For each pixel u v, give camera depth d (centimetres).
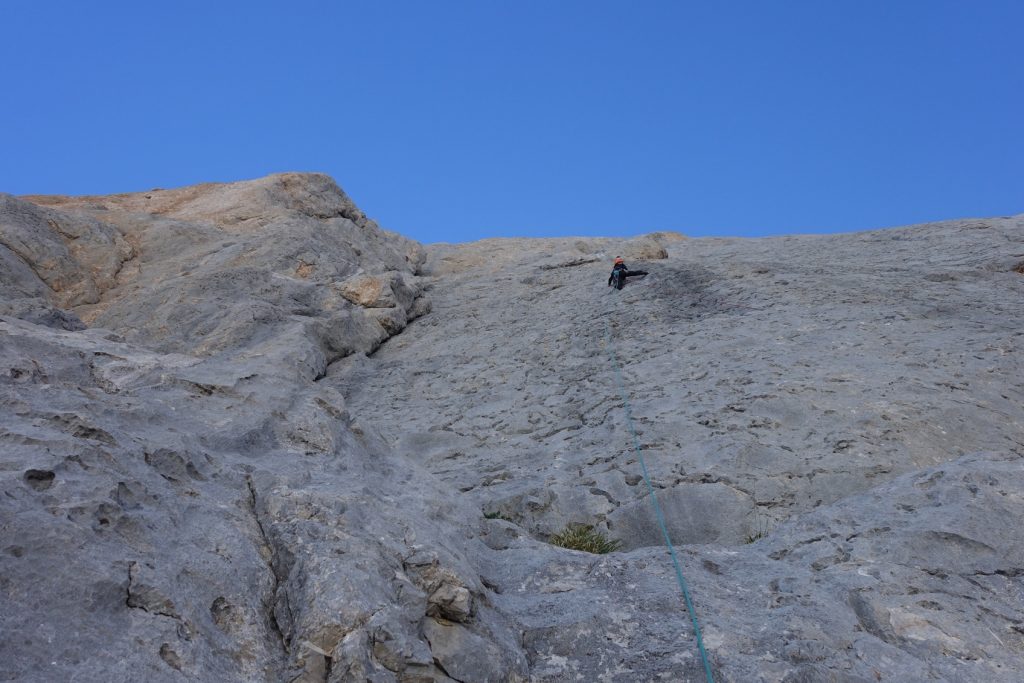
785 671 605
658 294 2136
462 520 809
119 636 459
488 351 1986
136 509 567
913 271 2095
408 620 569
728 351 1642
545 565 765
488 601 660
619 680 609
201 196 2805
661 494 1084
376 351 2130
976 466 912
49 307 1230
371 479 797
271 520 640
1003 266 2089
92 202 2688
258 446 774
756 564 786
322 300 2108
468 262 3030
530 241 3297
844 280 2031
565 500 1118
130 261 2247
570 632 659
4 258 1938
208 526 600
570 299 2289
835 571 764
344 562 580
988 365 1441
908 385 1371
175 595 506
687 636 650
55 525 489
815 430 1245
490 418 1561
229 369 912
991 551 775
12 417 609
